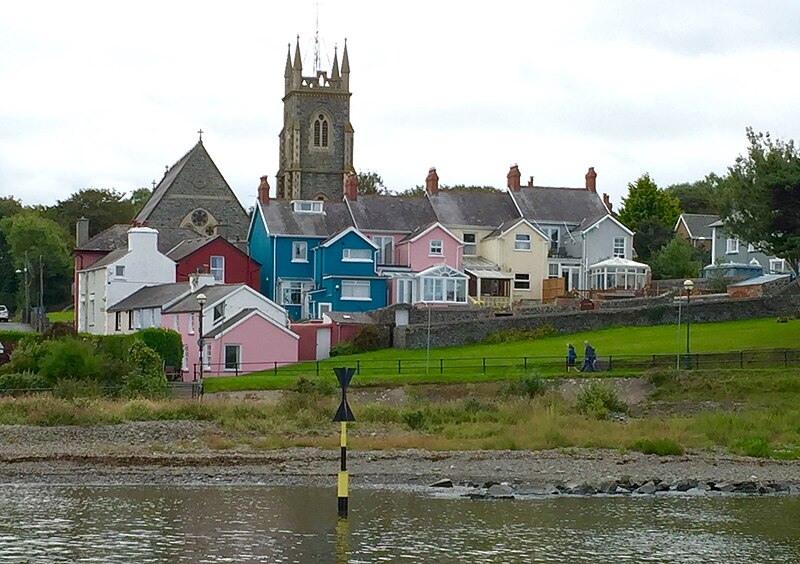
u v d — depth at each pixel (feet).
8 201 565.12
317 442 176.96
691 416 209.26
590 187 392.47
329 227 360.28
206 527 111.04
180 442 175.11
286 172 483.10
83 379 219.41
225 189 408.05
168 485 139.33
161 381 223.30
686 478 147.64
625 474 151.02
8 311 497.46
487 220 374.63
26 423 185.57
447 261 353.10
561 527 113.80
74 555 97.60
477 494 133.49
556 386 226.38
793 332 267.18
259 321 275.59
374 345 289.94
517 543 105.60
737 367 233.55
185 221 403.34
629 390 225.15
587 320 291.99
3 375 221.66
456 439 181.06
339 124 481.46
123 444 173.17
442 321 303.48
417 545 104.01
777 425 195.72
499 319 288.10
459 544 104.68
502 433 185.57
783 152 264.93
